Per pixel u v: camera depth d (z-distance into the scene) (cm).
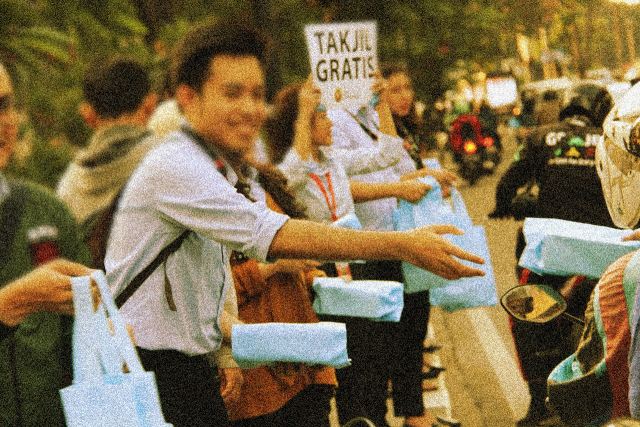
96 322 343
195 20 1380
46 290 347
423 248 387
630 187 422
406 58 2566
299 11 1820
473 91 3628
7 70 783
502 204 869
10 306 349
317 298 623
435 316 1318
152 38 1130
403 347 819
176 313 432
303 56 1823
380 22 2523
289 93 741
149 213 424
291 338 486
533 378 776
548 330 763
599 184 817
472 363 1084
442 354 1127
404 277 762
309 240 396
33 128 774
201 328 438
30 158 734
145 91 565
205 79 428
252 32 430
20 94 777
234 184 446
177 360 436
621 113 428
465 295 775
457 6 2636
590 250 446
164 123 568
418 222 780
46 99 797
